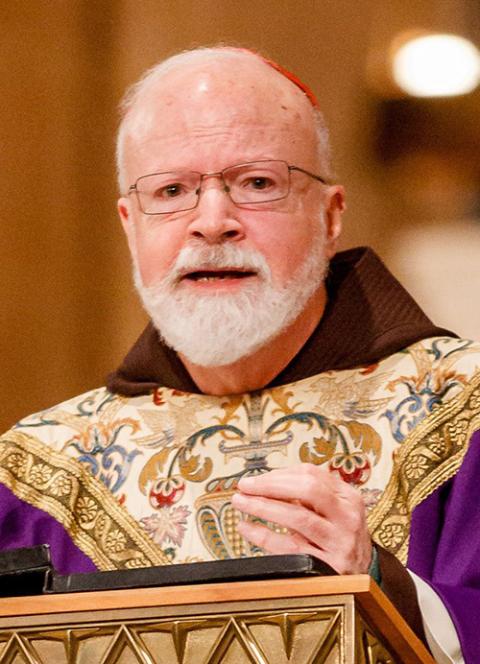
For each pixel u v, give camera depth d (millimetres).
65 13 20078
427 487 10258
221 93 10781
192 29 19906
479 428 10328
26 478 11180
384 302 11266
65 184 19938
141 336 11648
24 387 19469
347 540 8523
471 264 19500
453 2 20266
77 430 11383
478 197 19906
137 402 11391
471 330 19125
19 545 10914
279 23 19953
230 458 10789
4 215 19766
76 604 7617
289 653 7410
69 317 19688
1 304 19594
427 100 20047
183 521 10633
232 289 10523
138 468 10969
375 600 7500
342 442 10648
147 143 10781
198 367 11086
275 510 8531
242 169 10602
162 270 10625
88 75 20094
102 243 19922
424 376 10781
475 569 9695
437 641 8617
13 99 19953
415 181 19922
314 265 10836
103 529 10820
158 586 7680
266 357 10953
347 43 20109
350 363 10992
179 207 10625
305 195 10812
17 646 7645
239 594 7508
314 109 11273
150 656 7527
